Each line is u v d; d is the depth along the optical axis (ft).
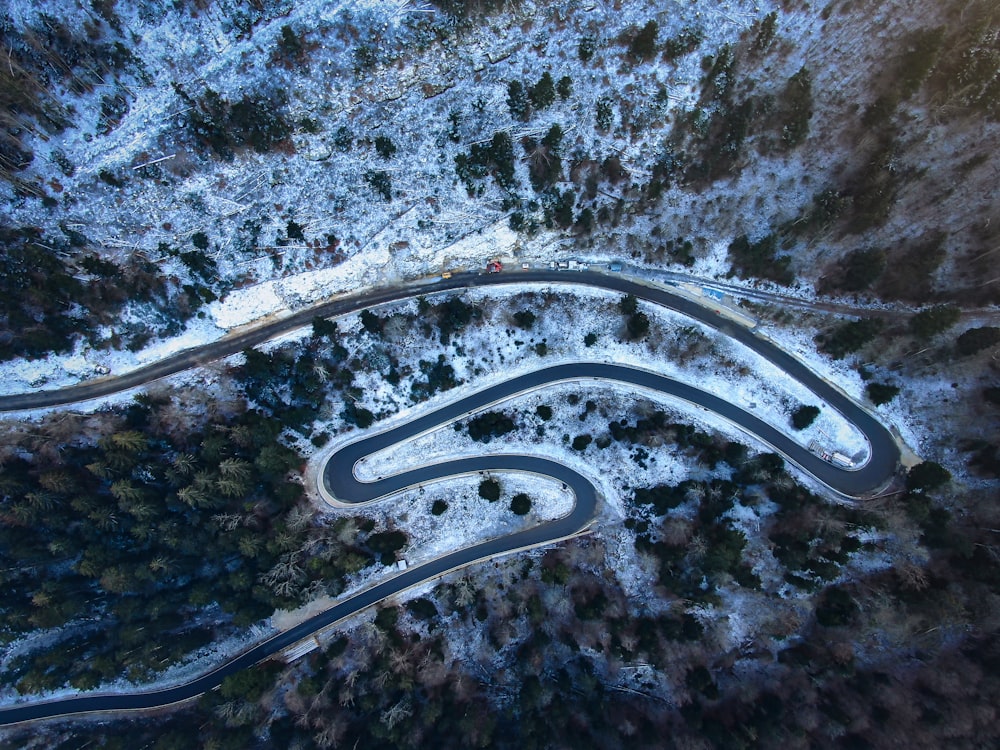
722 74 218.79
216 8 199.52
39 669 199.41
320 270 224.94
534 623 224.74
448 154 223.10
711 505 221.87
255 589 205.05
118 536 204.33
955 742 185.68
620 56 219.41
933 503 209.97
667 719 215.31
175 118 203.92
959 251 218.79
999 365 212.43
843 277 224.53
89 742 204.95
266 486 215.72
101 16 192.65
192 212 213.05
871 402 222.07
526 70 219.00
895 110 213.25
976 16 200.85
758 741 199.52
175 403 216.54
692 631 215.72
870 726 195.31
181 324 218.59
